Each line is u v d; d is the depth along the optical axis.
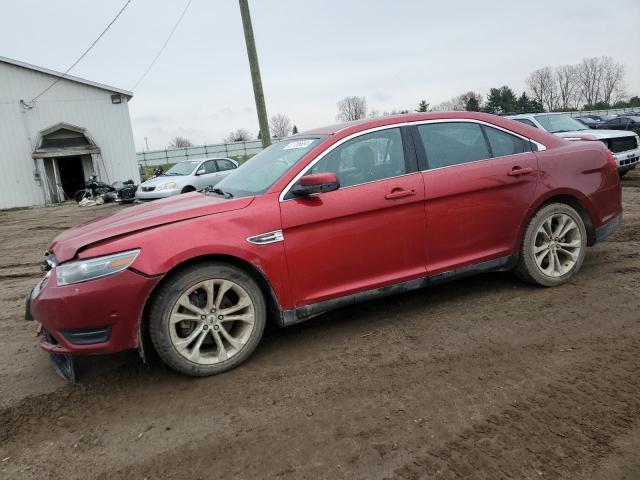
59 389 3.35
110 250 3.10
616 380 2.93
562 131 11.84
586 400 2.75
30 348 4.16
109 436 2.78
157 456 2.56
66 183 27.03
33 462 2.59
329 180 3.43
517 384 2.96
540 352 3.33
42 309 3.12
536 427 2.55
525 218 4.27
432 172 3.96
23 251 9.58
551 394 2.83
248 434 2.68
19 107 23.91
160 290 3.19
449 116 4.22
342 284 3.70
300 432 2.66
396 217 3.79
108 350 3.12
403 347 3.57
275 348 3.73
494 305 4.20
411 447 2.46
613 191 4.70
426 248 3.94
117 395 3.22
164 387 3.27
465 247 4.09
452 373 3.15
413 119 4.09
